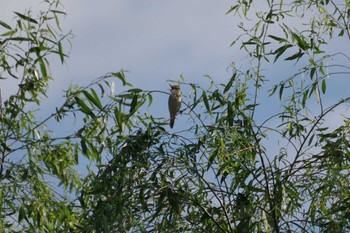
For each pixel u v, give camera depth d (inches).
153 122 522.3
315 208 497.4
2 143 514.3
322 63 524.7
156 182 496.1
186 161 506.0
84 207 511.8
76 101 508.1
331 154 496.7
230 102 519.8
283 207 491.5
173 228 500.1
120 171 496.7
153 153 506.0
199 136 517.7
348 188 500.1
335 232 487.8
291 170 502.6
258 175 502.6
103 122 510.0
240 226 489.7
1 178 520.1
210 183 509.0
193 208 509.4
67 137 521.7
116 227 492.1
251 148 510.6
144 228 495.5
